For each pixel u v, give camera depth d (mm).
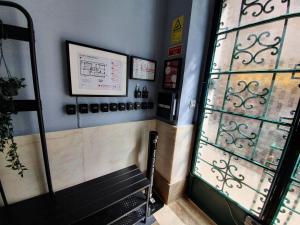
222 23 1299
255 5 1082
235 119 1268
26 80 974
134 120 1562
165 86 1555
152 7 1401
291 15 908
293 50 928
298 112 915
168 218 1477
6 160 970
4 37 764
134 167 1551
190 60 1366
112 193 1184
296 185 984
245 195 1246
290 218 1031
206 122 1502
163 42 1562
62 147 1157
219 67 1352
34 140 1043
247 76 1162
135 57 1383
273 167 1066
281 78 987
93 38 1153
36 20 932
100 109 1302
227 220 1382
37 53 973
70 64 1068
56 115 1119
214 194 1475
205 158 1550
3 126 821
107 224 1150
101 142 1354
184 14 1306
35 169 1085
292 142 955
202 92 1493
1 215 953
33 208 1015
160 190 1739
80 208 1031
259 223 1140
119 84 1339
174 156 1521
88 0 1077
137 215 1399
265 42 1046
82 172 1305
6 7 845
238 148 1267
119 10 1228
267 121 1063
